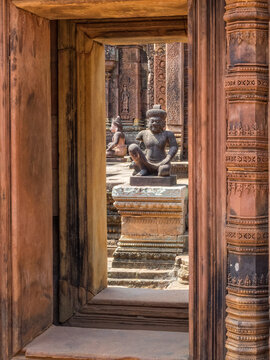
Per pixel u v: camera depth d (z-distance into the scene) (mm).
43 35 3986
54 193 4859
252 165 3162
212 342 3369
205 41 3258
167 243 8219
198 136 3320
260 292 3248
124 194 8281
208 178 3297
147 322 4746
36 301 3957
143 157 8680
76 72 4797
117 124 17797
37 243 3959
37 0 3529
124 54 21016
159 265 8070
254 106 3164
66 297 4828
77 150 4840
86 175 4914
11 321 3713
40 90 3953
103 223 5383
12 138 3625
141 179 8578
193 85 3330
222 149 3264
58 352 3672
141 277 7875
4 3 3576
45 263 4094
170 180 8539
